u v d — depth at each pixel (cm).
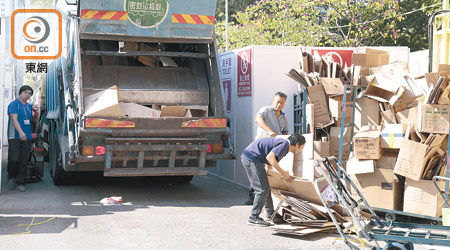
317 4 2142
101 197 873
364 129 718
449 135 658
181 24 883
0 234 608
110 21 849
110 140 801
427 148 661
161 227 658
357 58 841
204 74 939
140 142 817
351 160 709
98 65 909
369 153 691
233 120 1043
